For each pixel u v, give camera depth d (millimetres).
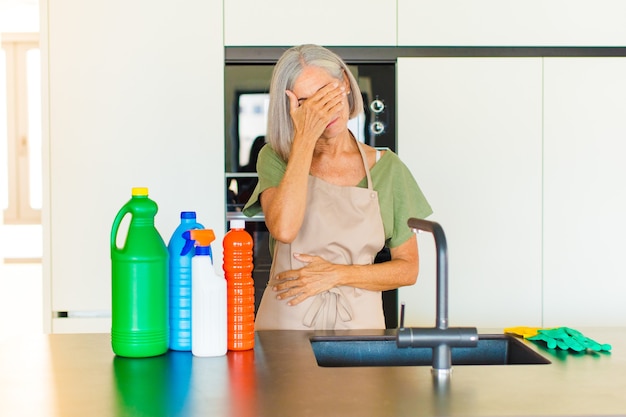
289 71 1773
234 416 1042
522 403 1107
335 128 1784
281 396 1145
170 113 2791
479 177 2859
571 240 2885
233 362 1382
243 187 2828
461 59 2840
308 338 1612
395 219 1881
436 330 1294
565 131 2873
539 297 2883
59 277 2775
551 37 2869
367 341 1641
